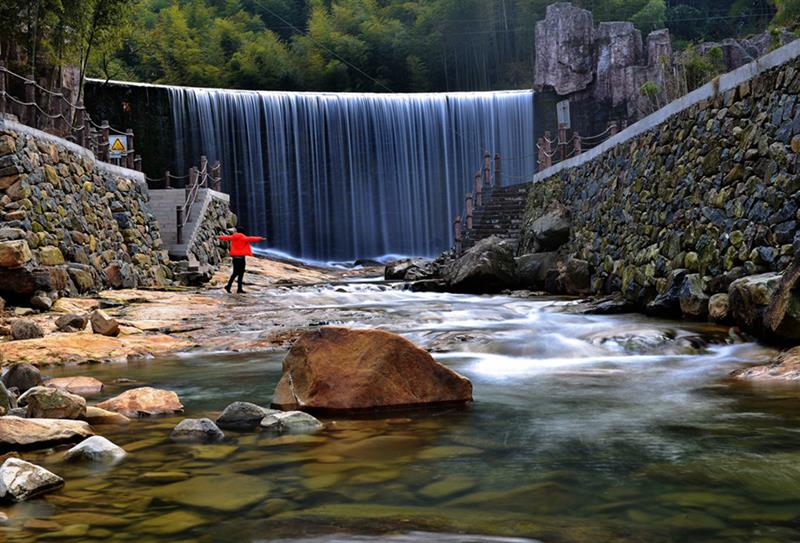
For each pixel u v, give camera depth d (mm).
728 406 4492
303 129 35031
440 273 21406
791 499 2553
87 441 3332
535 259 17938
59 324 9758
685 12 55906
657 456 3223
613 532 2217
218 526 2322
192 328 10492
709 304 9070
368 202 35969
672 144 12070
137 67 54938
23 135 12961
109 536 2238
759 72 9352
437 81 57719
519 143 39188
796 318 6625
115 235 16750
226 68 53906
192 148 33094
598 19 55500
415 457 3264
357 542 2141
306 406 4535
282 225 34562
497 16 56250
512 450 3385
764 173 8906
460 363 6926
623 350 7402
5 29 18891
